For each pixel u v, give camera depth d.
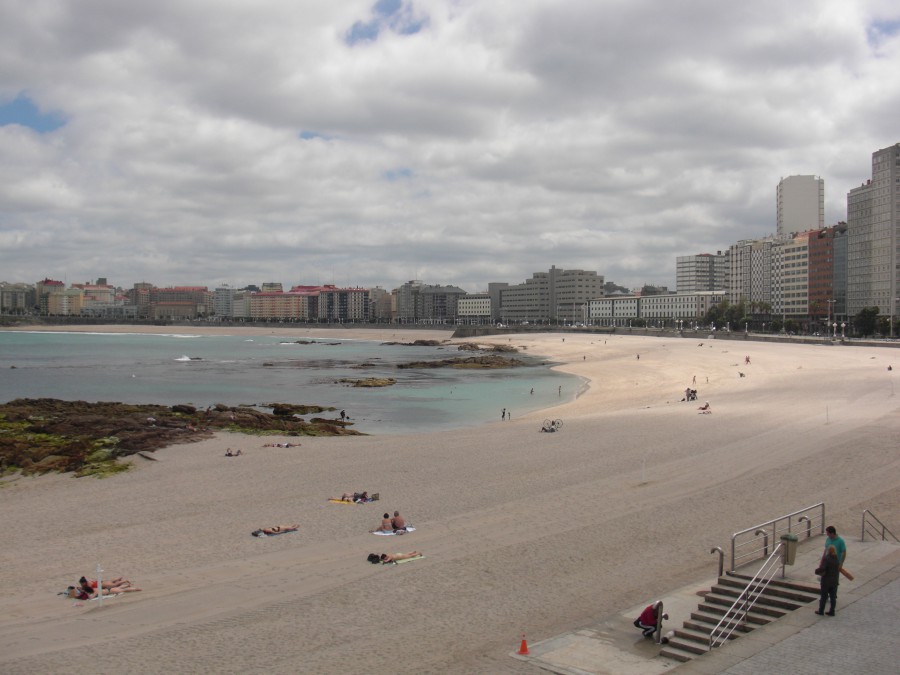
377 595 25.97
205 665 20.53
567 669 19.72
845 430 55.31
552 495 40.25
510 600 25.30
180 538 33.81
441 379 135.50
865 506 35.09
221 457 54.50
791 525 32.44
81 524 36.72
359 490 43.06
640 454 50.84
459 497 40.56
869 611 21.20
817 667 17.73
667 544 31.02
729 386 99.44
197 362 184.25
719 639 20.66
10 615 24.62
